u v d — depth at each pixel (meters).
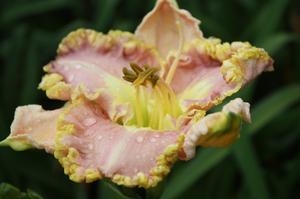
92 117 0.46
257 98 0.79
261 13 0.77
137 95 0.47
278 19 0.76
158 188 0.45
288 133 0.73
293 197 0.71
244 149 0.63
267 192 0.63
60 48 0.50
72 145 0.43
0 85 0.77
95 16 0.80
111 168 0.42
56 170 0.69
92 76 0.49
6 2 0.82
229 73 0.45
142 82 0.47
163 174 0.41
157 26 0.51
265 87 0.79
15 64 0.74
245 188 0.66
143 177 0.41
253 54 0.46
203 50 0.49
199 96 0.48
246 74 0.46
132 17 0.82
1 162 0.69
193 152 0.41
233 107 0.42
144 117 0.49
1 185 0.45
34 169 0.69
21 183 0.70
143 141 0.43
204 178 0.66
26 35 0.76
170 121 0.46
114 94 0.48
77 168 0.42
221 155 0.61
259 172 0.63
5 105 0.73
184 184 0.60
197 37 0.50
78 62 0.50
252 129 0.65
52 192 0.70
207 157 0.61
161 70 0.50
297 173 0.68
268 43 0.73
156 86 0.47
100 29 0.76
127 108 0.47
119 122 0.47
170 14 0.50
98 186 0.67
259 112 0.66
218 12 0.80
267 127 0.72
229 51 0.47
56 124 0.45
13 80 0.73
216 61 0.48
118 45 0.51
